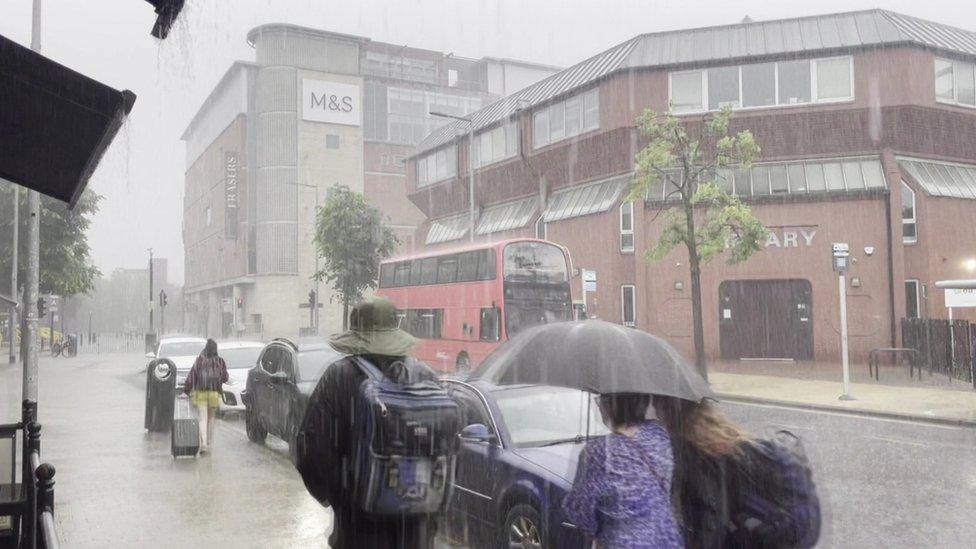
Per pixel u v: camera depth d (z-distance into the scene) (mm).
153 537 5914
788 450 2424
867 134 25062
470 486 5363
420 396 3270
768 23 27078
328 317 55219
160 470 8648
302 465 3244
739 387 18172
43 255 30875
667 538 2240
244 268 55594
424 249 39062
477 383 5844
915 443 10609
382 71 68875
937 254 24359
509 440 5234
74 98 2934
